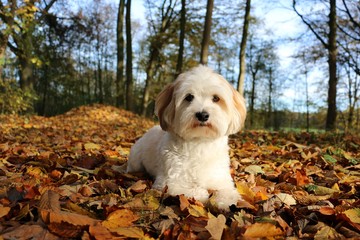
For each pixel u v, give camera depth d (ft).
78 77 19.15
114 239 1.14
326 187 2.02
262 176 2.38
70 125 7.23
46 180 1.89
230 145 3.84
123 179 2.14
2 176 2.03
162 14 14.69
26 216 1.31
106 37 18.88
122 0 12.84
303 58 10.49
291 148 3.59
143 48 18.44
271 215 1.41
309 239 1.27
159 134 2.23
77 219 1.21
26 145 3.48
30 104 9.94
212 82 1.96
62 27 14.05
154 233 1.25
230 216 1.45
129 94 12.61
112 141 4.20
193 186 1.81
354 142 4.36
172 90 2.04
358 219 1.41
